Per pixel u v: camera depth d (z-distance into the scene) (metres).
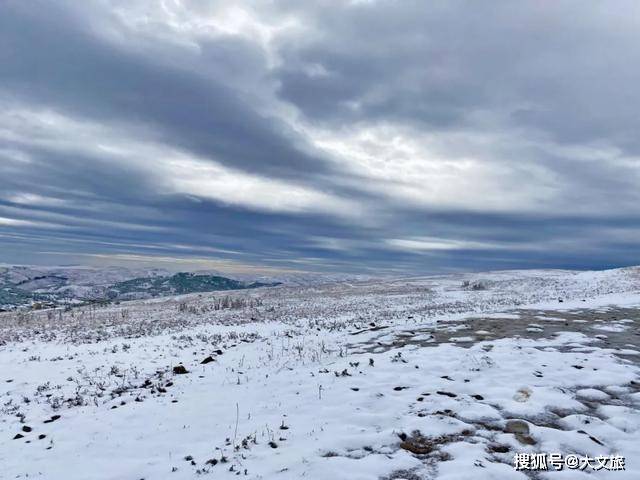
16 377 13.33
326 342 15.57
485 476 5.11
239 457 6.18
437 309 29.58
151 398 10.08
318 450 6.11
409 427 6.79
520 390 8.19
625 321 16.34
